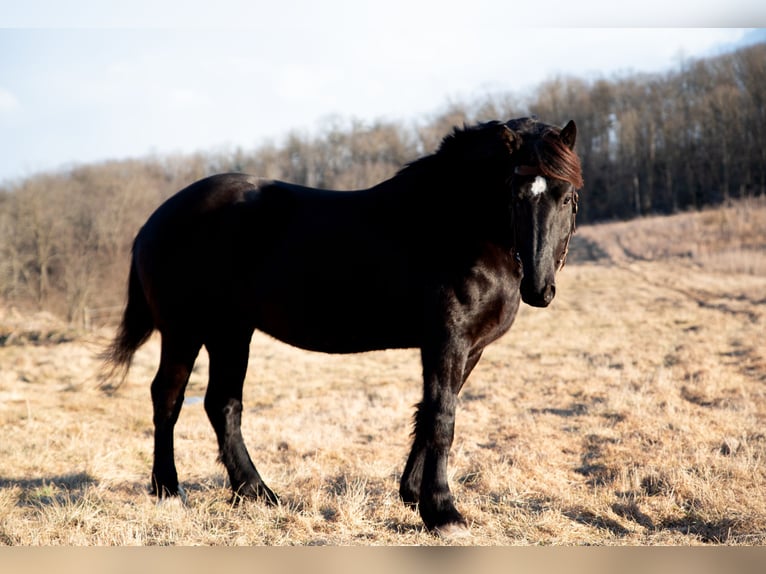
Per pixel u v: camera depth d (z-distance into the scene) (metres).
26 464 5.25
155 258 4.38
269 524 3.73
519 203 3.36
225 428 4.21
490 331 3.71
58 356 12.73
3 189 26.84
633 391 7.43
